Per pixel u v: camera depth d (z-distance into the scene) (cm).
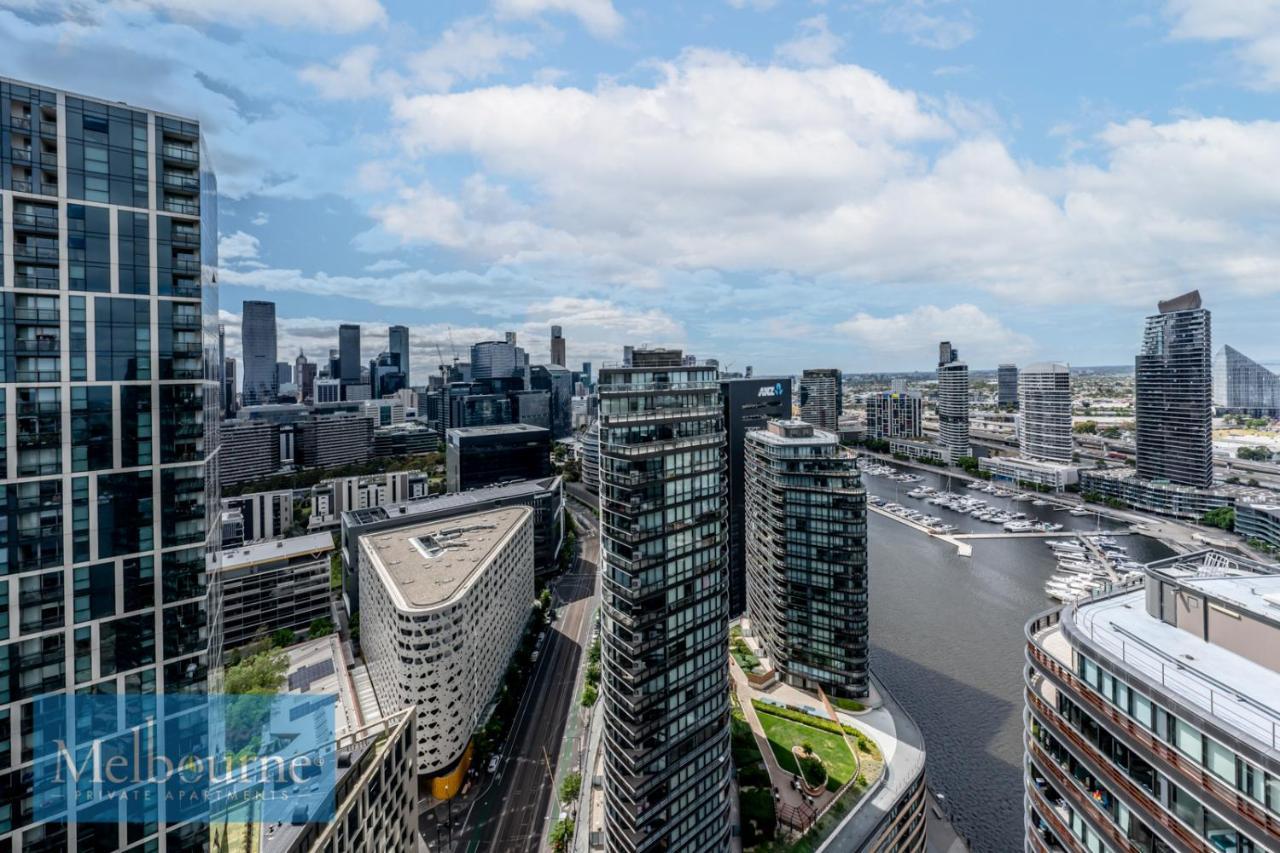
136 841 6988
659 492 9294
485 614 15538
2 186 6391
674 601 9488
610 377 9606
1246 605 4862
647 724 9069
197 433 7544
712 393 10156
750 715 14488
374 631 15962
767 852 10375
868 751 12975
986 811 12538
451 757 13112
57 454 6631
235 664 15825
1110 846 4884
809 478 15612
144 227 7181
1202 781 4112
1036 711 5850
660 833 9156
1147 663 4812
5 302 6381
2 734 6303
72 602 6706
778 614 16212
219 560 8919
